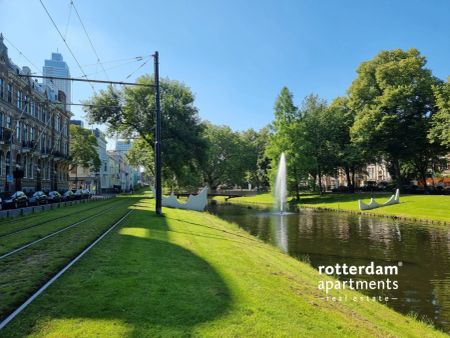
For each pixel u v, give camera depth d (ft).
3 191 118.32
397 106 163.12
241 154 325.62
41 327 16.97
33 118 151.12
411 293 36.17
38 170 155.94
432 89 146.20
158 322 18.35
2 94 120.88
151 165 196.85
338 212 134.92
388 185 214.90
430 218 100.89
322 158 199.00
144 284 24.23
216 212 138.82
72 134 233.14
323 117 198.59
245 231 77.71
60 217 69.21
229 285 26.09
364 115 169.48
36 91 153.89
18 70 135.54
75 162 225.15
